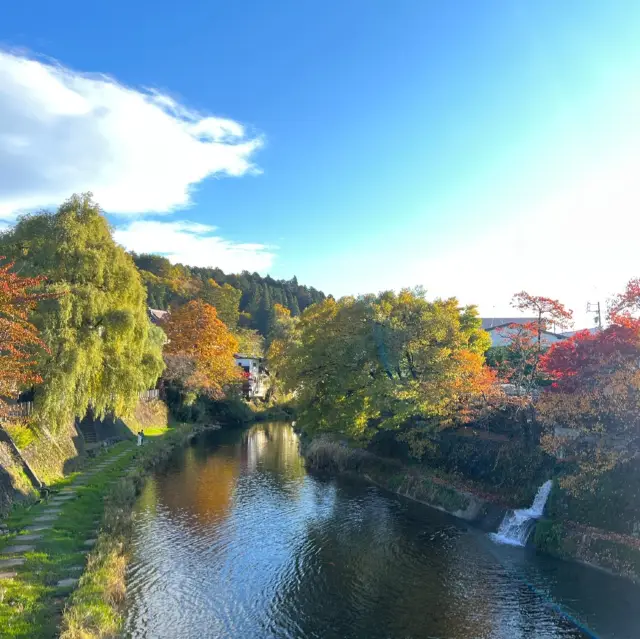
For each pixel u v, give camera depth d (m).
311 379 36.78
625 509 19.30
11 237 29.00
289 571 18.70
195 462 39.28
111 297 30.22
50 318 25.12
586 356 20.92
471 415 30.50
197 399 67.19
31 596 14.02
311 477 34.34
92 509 23.42
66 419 28.00
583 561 19.28
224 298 105.81
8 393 17.53
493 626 14.92
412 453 32.47
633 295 19.80
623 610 15.78
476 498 25.62
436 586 17.55
